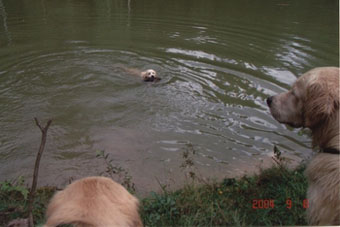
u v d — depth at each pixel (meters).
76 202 1.87
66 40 10.93
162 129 6.07
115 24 12.80
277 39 10.86
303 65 8.68
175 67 8.87
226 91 7.46
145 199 3.96
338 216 2.34
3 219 3.40
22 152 5.39
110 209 1.85
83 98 7.21
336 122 2.45
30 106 6.86
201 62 9.11
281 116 2.93
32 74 8.36
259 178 4.48
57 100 7.13
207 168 4.99
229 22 12.92
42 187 4.39
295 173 4.40
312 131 2.68
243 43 10.57
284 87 7.50
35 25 12.62
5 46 10.29
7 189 4.00
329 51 9.61
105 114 6.59
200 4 16.14
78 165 5.05
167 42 10.74
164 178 4.74
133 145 5.58
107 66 8.95
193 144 5.62
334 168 2.42
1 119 6.36
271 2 16.47
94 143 5.62
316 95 2.53
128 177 4.73
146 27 12.40
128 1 17.00
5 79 8.04
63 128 6.08
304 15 13.75
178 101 7.07
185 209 3.69
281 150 5.44
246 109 6.70
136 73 8.53
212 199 3.95
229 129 6.05
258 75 8.20
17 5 16.00
